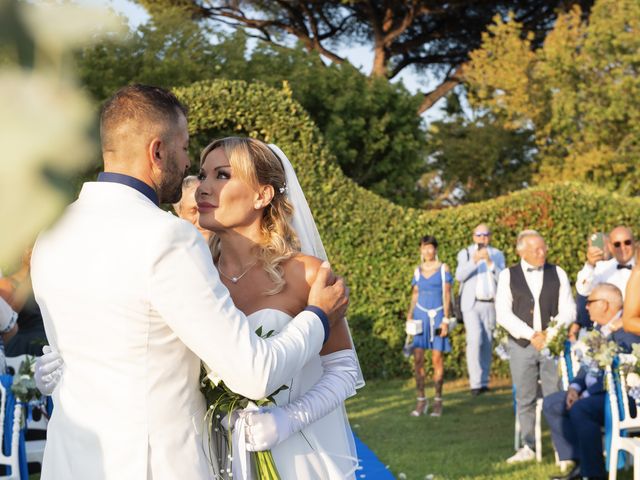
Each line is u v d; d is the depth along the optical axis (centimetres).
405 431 732
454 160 2192
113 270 165
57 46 33
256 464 194
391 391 938
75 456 173
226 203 210
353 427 747
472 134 2166
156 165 177
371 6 2212
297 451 202
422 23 2338
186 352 176
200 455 179
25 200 34
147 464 168
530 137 2136
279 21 2309
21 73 33
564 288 607
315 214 976
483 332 904
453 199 2267
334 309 200
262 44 1480
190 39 1321
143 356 168
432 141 2222
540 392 631
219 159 212
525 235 614
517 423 632
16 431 414
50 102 34
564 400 540
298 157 962
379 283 996
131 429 168
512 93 1989
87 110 35
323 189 976
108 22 34
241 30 1424
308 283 208
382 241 994
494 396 903
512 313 609
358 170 1562
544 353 583
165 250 165
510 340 612
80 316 170
